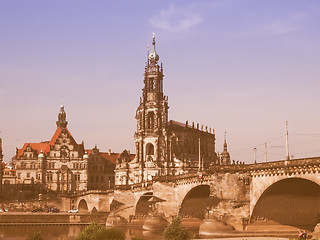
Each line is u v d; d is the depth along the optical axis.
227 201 105.00
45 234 130.00
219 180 106.94
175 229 92.00
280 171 93.81
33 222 160.62
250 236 100.56
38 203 198.12
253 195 101.62
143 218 159.00
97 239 85.12
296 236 98.75
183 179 128.50
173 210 133.88
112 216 158.00
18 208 194.00
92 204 184.12
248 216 102.69
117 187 166.75
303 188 94.75
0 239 116.56
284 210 102.38
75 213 167.12
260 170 99.56
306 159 88.88
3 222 157.75
